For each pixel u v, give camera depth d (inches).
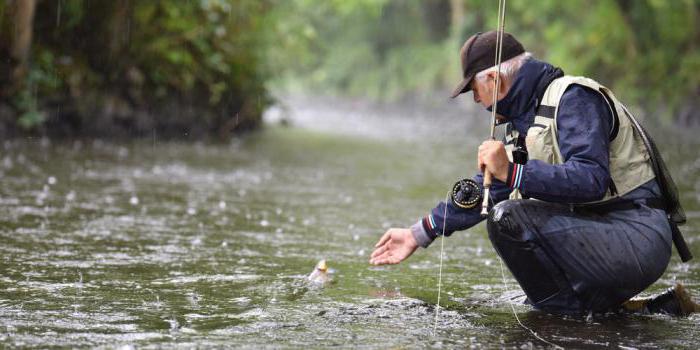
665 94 1224.8
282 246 315.9
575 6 1440.7
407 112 1740.9
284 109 1103.6
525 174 205.9
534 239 214.4
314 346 185.5
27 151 602.9
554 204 217.3
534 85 219.8
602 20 1343.5
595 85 213.9
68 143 669.9
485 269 282.8
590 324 212.1
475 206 236.4
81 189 445.1
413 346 187.8
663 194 220.2
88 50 733.3
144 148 685.3
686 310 226.2
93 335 189.0
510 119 225.3
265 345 185.0
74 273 255.4
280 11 1097.4
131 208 391.9
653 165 217.5
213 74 834.2
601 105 213.0
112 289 236.1
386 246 245.6
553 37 1462.8
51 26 713.6
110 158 599.2
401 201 460.8
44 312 208.4
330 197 466.6
